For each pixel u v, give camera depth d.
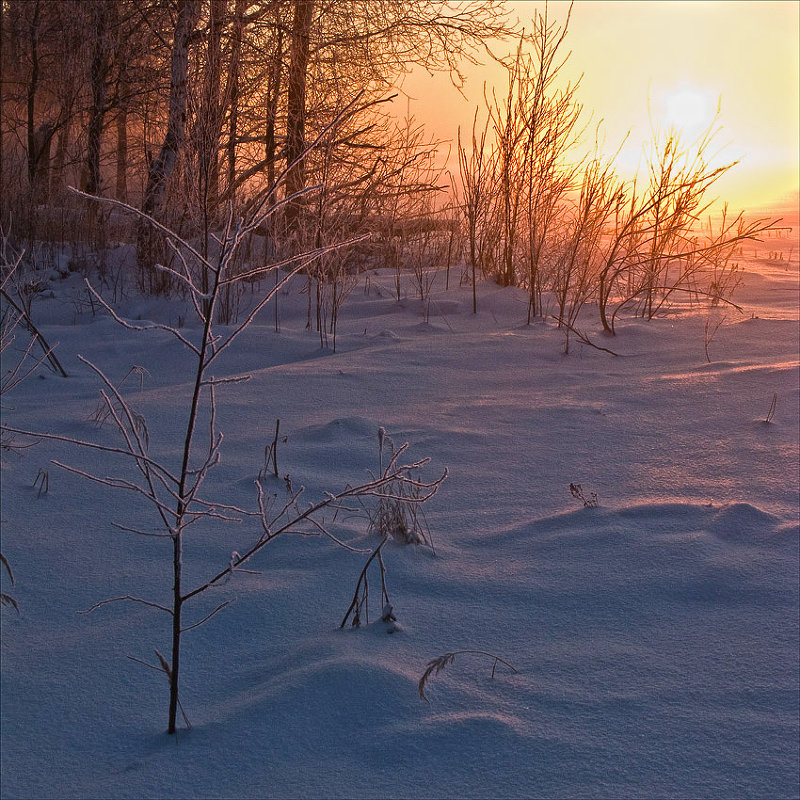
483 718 1.73
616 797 1.53
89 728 1.78
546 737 1.69
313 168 7.25
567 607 2.23
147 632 2.14
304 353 5.61
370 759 1.65
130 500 2.99
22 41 11.30
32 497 3.01
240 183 7.85
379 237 8.52
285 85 8.73
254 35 8.75
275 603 2.26
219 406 4.18
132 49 9.91
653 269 6.52
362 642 2.05
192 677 1.96
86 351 5.77
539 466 3.31
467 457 3.41
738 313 6.59
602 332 5.85
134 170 9.60
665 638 2.06
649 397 4.23
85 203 9.53
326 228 6.92
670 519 2.76
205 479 3.19
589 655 1.99
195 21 8.24
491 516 2.84
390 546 2.58
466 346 5.52
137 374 5.22
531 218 6.70
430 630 2.12
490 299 7.07
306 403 4.26
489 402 4.21
